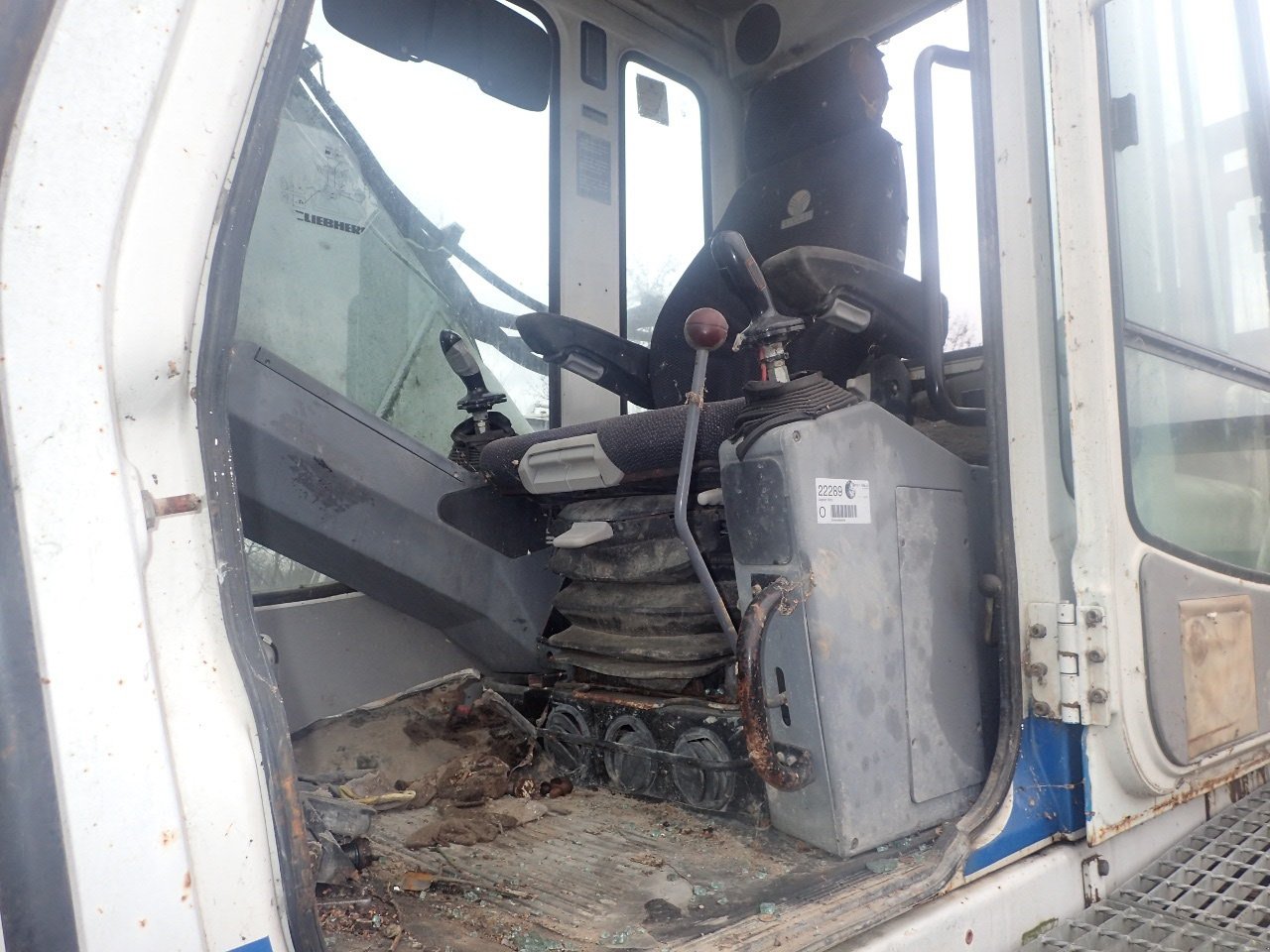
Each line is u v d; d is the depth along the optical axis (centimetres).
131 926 60
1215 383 166
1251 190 183
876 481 140
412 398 237
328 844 134
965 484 154
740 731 157
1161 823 160
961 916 123
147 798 61
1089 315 134
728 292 233
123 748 61
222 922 64
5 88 60
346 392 226
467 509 208
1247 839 160
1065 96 137
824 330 197
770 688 138
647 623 182
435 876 142
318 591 209
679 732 167
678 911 125
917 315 180
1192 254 163
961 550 152
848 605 135
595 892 135
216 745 66
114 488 62
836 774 132
